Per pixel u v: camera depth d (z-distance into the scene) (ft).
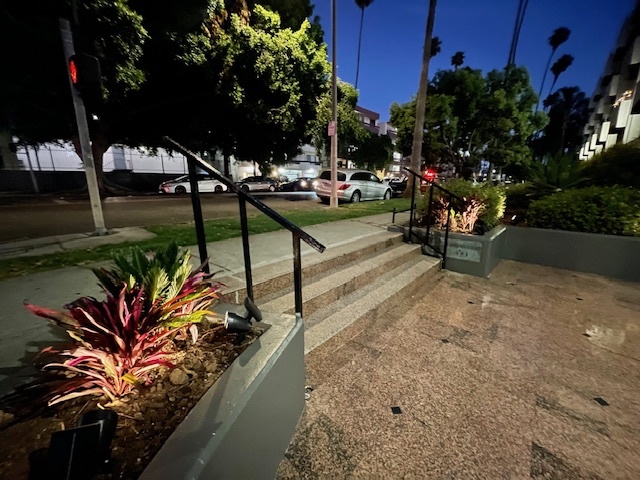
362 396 7.14
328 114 46.34
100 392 4.15
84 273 10.04
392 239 16.78
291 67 40.01
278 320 6.12
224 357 5.11
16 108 35.29
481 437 6.07
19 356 5.51
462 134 66.59
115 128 47.88
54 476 2.79
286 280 10.29
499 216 18.44
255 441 4.42
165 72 38.19
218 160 88.07
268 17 38.04
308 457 5.55
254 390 4.27
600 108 55.72
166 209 29.76
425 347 9.27
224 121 49.24
